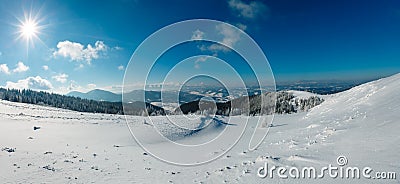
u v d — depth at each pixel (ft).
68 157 52.60
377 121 50.11
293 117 138.62
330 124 64.90
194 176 37.50
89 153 58.03
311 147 44.47
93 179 37.83
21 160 47.78
